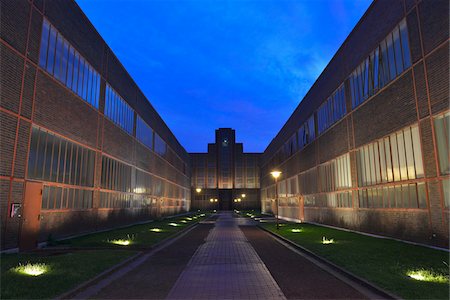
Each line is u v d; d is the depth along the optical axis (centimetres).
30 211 1424
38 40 1516
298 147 3912
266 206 6606
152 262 1167
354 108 2272
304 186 3634
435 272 885
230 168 9856
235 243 1791
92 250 1370
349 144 2359
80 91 1981
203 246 1650
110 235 1936
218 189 9744
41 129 1536
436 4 1406
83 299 700
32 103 1457
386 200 1838
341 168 2530
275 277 923
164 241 1834
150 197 3881
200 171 9844
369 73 2047
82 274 870
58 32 1712
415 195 1559
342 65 2502
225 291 770
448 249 1321
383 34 1859
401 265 993
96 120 2233
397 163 1720
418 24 1530
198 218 4866
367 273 898
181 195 6688
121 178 2775
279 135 5134
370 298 712
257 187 9781
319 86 3102
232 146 9988
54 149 1656
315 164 3216
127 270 1014
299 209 3831
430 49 1445
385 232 1841
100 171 2281
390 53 1788
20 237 1349
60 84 1725
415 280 810
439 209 1386
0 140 1248
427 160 1463
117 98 2700
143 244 1573
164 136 4831
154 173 4112
